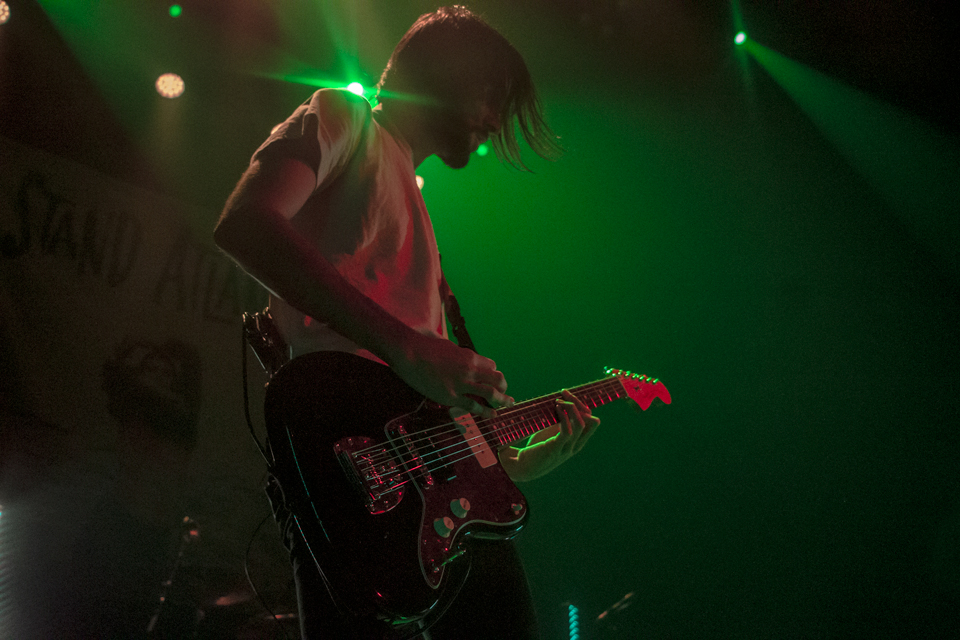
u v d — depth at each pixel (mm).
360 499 1330
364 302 1315
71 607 3025
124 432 3545
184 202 4281
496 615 1602
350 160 1540
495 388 1537
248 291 4504
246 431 4121
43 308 3428
